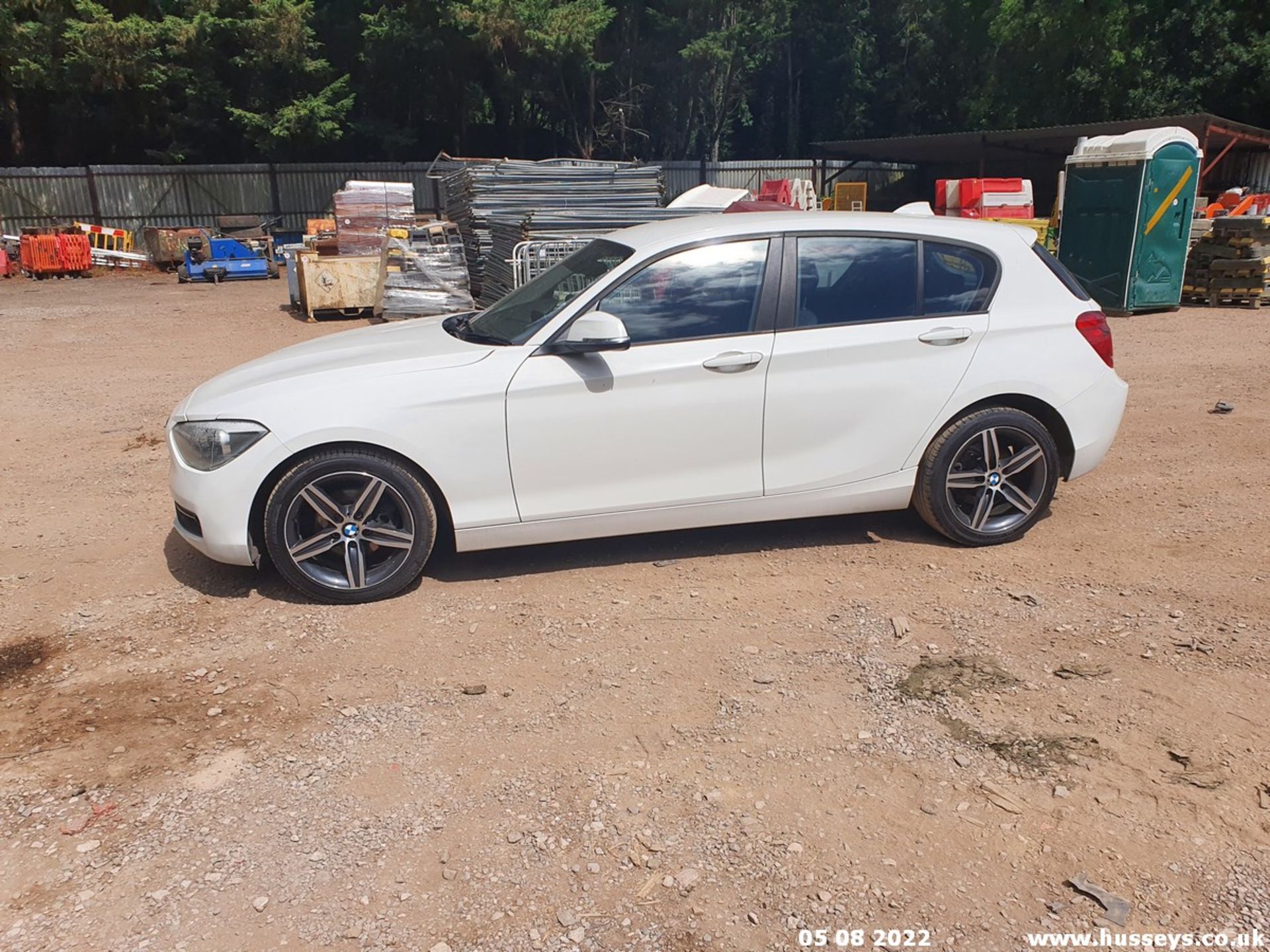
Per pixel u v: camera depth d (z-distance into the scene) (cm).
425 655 403
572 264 520
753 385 462
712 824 295
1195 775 312
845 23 4212
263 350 1324
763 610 438
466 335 492
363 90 3512
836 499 489
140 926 258
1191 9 3134
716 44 3450
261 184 3272
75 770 329
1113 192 1405
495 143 3969
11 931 257
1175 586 452
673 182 3619
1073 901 262
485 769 325
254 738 346
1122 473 638
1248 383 908
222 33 3058
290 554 441
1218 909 258
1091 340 504
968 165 3838
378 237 1923
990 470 498
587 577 478
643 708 359
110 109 3369
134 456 742
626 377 449
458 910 263
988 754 326
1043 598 444
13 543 549
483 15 3047
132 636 426
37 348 1335
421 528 448
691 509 474
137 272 2819
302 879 275
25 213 3066
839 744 334
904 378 478
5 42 2847
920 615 429
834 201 2922
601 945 250
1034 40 3350
